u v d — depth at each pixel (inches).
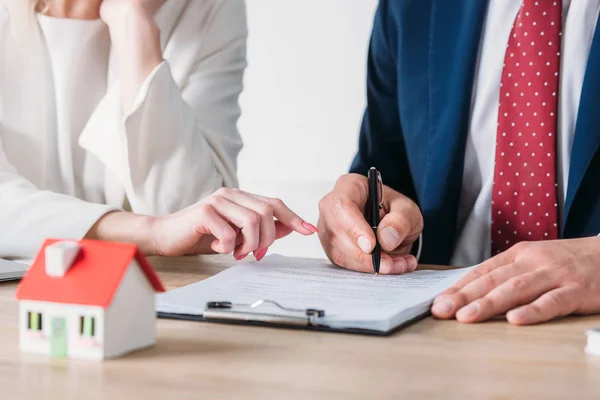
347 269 39.9
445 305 29.5
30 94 61.2
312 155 118.4
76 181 62.8
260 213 39.4
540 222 50.7
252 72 119.3
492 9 52.4
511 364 22.9
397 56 58.2
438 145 53.9
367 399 19.3
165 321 28.3
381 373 21.7
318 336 26.3
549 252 31.8
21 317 23.1
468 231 54.0
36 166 61.7
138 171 56.6
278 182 100.1
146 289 24.0
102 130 57.9
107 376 21.0
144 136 56.2
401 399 19.3
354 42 114.2
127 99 57.6
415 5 55.9
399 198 45.4
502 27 52.2
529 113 50.7
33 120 61.3
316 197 96.8
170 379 20.8
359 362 22.9
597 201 48.6
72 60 61.3
